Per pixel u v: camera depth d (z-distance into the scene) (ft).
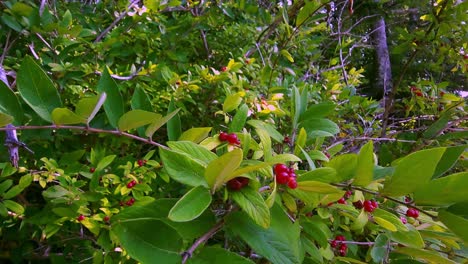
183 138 0.85
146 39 1.93
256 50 2.28
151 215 0.60
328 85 2.31
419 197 0.69
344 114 2.33
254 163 0.65
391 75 5.10
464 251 1.02
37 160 1.32
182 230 0.60
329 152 1.33
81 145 1.54
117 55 1.88
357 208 0.90
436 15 2.00
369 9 4.17
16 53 1.53
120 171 1.40
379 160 1.60
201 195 0.56
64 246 1.66
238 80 1.64
